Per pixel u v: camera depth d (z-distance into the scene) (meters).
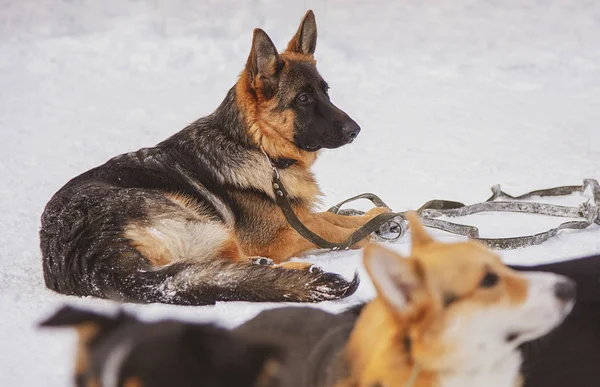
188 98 16.42
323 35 20.81
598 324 4.51
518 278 3.93
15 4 23.47
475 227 8.52
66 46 19.86
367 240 8.82
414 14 22.92
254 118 8.79
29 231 9.57
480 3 23.61
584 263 5.15
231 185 8.76
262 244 8.80
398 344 3.79
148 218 7.80
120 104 16.02
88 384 3.81
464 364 3.87
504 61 18.39
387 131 13.73
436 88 16.61
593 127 13.35
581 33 20.53
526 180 10.81
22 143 13.55
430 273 3.82
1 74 18.30
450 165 11.69
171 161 8.80
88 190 8.04
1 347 6.13
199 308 6.88
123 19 21.72
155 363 3.70
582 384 4.31
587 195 9.95
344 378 3.86
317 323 4.41
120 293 7.14
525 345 4.18
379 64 18.44
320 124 8.76
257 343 3.94
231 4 23.33
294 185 8.91
